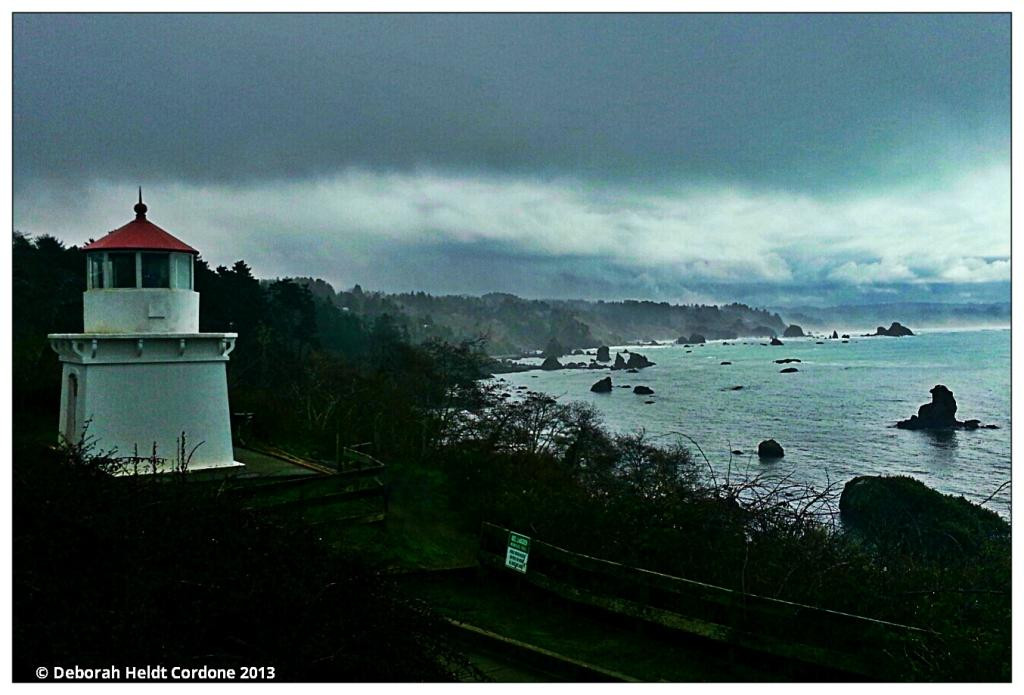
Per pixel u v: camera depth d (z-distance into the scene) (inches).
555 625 426.9
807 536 413.4
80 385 562.3
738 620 365.4
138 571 258.2
